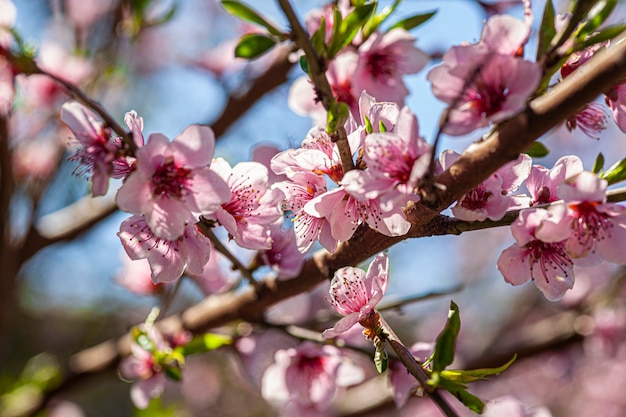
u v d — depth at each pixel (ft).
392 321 4.62
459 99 1.39
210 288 2.09
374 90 1.79
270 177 1.74
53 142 2.57
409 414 3.58
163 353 1.89
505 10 2.09
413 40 1.82
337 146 1.50
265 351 2.09
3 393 2.29
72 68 2.33
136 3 2.24
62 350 4.72
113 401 5.02
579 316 2.89
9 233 2.21
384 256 1.55
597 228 1.48
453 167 1.46
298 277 1.75
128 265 2.18
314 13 1.84
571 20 1.41
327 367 1.94
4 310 2.31
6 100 1.92
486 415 2.14
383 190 1.46
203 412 4.54
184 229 1.55
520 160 1.53
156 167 1.48
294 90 1.84
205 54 2.47
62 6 2.67
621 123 1.56
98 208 2.43
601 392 4.11
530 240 1.49
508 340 3.71
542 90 1.45
